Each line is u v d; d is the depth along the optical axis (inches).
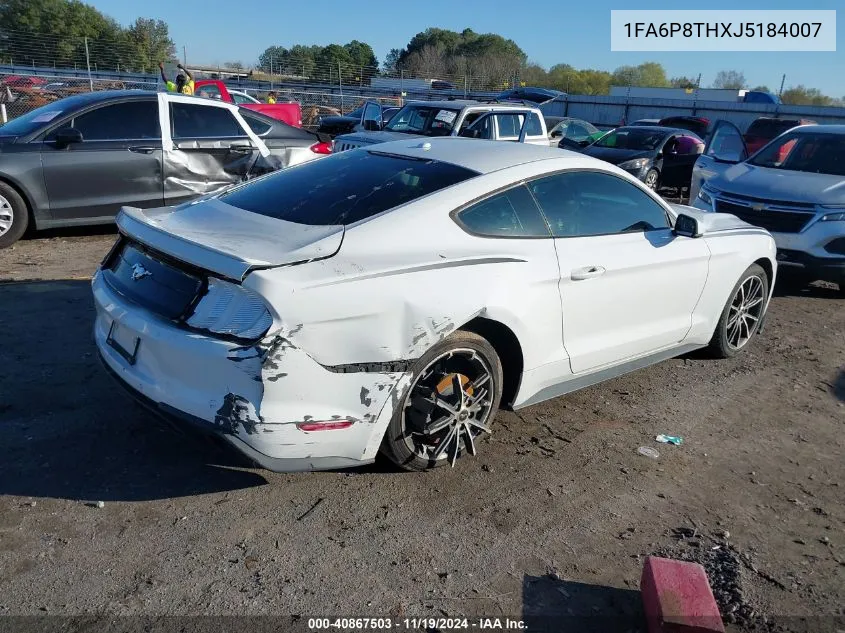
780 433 170.1
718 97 1724.9
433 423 133.5
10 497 124.7
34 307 219.5
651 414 175.9
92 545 114.4
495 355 140.6
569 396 184.1
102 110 314.7
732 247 197.9
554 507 132.9
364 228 128.3
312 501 130.0
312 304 112.5
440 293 126.6
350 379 118.0
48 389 163.9
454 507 130.8
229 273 112.0
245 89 1182.3
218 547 115.9
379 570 112.8
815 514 136.3
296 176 158.2
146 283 127.2
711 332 202.7
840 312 281.0
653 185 577.9
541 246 147.5
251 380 111.0
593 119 1398.9
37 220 301.9
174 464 138.6
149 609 101.8
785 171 317.7
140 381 123.3
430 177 146.3
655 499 137.8
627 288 165.3
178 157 331.6
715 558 120.4
